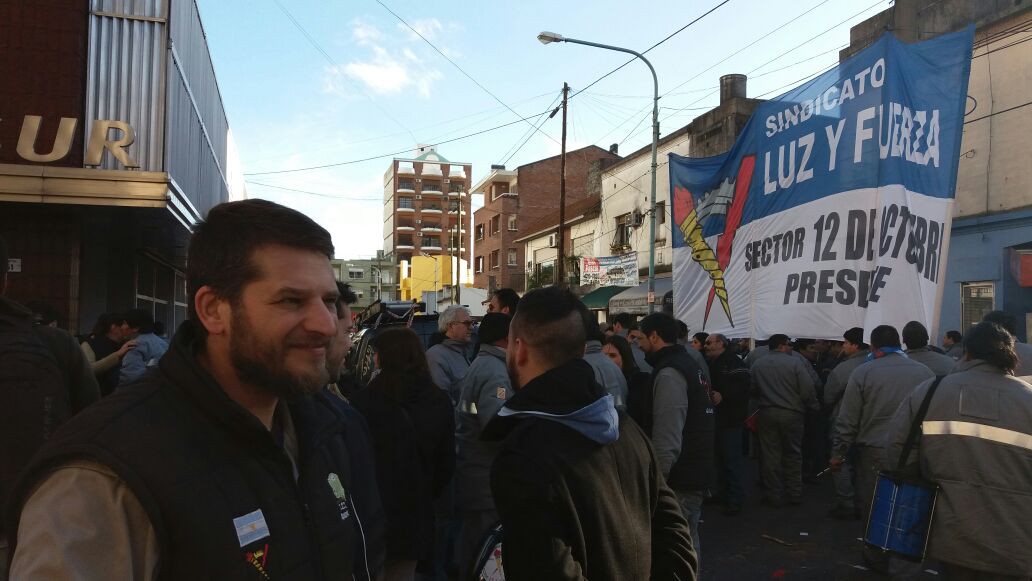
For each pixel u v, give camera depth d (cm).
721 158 756
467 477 405
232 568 109
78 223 852
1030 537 302
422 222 9019
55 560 94
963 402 323
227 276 117
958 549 315
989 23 1162
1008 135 1138
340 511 136
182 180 998
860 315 561
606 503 171
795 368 707
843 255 581
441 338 621
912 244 549
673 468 438
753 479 849
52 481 102
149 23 857
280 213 122
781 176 658
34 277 827
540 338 204
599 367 463
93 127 816
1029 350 522
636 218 2259
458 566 476
